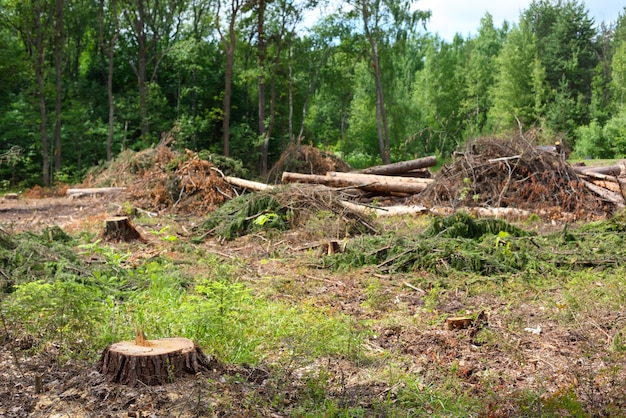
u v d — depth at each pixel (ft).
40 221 55.01
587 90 214.90
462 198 54.24
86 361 18.38
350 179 61.52
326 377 17.22
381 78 157.38
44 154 109.50
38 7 112.16
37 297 20.76
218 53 136.15
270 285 29.14
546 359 19.48
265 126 122.83
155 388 16.03
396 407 15.94
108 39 137.39
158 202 57.31
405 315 24.76
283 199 44.68
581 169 61.98
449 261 31.73
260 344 20.33
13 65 115.44
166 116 127.75
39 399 15.75
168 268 31.45
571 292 26.35
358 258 33.53
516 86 198.59
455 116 209.46
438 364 19.01
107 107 128.67
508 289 28.04
